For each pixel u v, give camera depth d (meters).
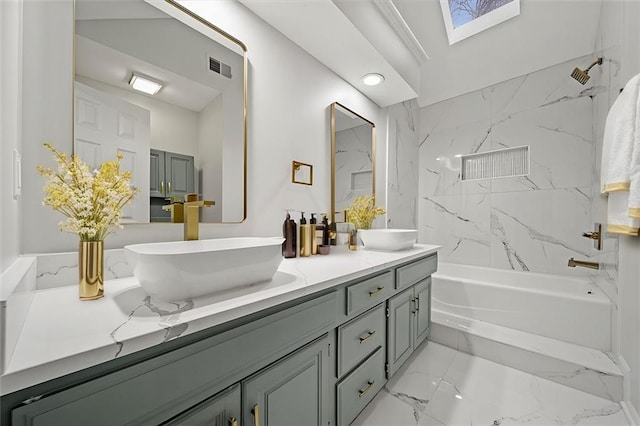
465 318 2.23
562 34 2.14
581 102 2.32
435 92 3.03
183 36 1.19
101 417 0.48
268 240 1.08
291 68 1.66
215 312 0.64
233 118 1.36
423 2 2.04
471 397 1.48
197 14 1.23
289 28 1.56
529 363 1.71
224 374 0.67
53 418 0.43
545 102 2.50
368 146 2.37
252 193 1.45
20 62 0.78
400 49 2.06
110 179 0.78
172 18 1.16
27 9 0.82
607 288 1.83
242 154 1.39
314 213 1.74
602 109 1.99
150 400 0.54
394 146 2.79
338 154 2.03
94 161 0.94
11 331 0.43
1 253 0.58
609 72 1.79
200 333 0.63
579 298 1.80
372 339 1.32
